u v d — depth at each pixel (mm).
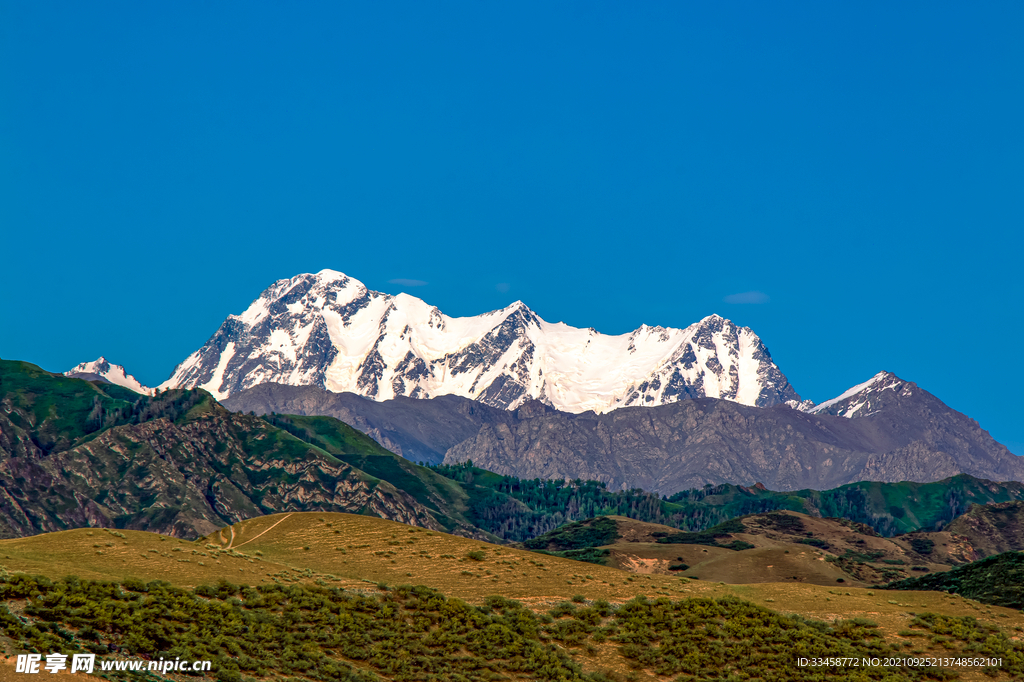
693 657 154500
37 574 142500
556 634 161500
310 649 137000
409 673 136375
